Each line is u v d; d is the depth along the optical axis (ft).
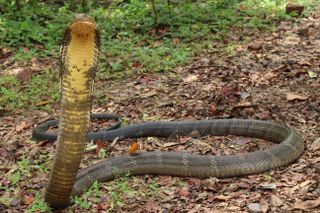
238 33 39.37
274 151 20.86
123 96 29.58
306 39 37.63
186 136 24.43
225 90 28.60
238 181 20.06
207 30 39.40
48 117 27.66
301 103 26.84
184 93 29.17
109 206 18.62
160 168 20.75
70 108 16.30
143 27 40.57
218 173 20.34
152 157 20.85
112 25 41.19
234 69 32.04
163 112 27.27
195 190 19.52
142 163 20.74
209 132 24.39
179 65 33.83
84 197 18.90
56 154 16.92
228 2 46.47
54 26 40.01
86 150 23.18
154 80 31.63
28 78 32.53
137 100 28.89
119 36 39.32
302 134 23.73
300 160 21.33
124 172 20.53
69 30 15.64
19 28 39.27
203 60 34.12
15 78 32.45
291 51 35.17
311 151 21.99
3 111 28.43
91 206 18.71
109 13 44.52
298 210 17.74
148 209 18.38
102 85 31.45
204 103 27.81
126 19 42.73
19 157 23.06
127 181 20.42
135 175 20.80
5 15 41.88
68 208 18.45
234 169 20.31
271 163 20.62
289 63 32.60
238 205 18.29
